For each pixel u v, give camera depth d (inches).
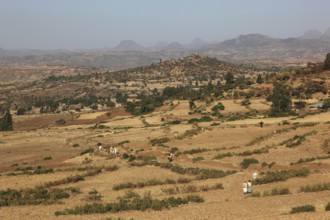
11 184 1921.8
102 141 3533.5
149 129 4116.6
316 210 1150.3
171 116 5290.4
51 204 1505.9
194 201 1413.6
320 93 5590.6
